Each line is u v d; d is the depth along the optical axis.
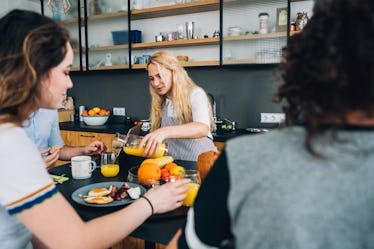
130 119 3.41
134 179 1.17
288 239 0.36
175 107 1.82
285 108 0.45
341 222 0.35
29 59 0.64
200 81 3.11
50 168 1.40
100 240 0.69
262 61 2.62
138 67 3.11
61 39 0.70
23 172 0.63
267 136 0.43
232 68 2.93
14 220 0.78
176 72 1.78
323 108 0.38
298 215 0.36
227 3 2.73
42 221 0.64
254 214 0.39
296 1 2.62
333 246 0.35
